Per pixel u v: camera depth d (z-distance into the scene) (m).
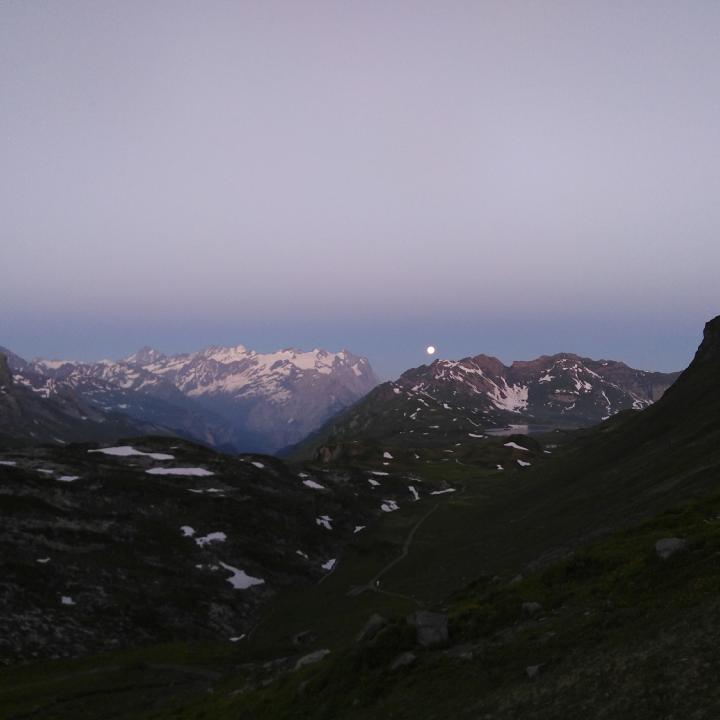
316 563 127.50
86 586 96.44
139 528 119.38
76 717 56.50
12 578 91.88
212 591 104.94
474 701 27.52
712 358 139.50
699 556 32.28
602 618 30.33
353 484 190.75
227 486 150.38
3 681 68.75
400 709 29.80
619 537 43.47
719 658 22.02
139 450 171.38
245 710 40.59
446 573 98.81
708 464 73.75
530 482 160.62
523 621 34.69
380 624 39.56
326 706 34.38
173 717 47.56
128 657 78.06
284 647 79.19
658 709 20.84
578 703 23.42
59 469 139.88
